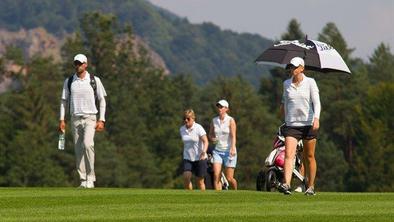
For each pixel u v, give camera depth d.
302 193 31.44
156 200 26.83
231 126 43.34
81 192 30.12
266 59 39.28
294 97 30.22
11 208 24.22
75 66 36.62
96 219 21.48
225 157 43.59
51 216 22.22
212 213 22.98
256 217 21.89
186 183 43.56
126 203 25.84
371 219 21.55
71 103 36.78
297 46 39.12
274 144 37.38
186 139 43.44
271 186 36.75
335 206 25.09
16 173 185.62
